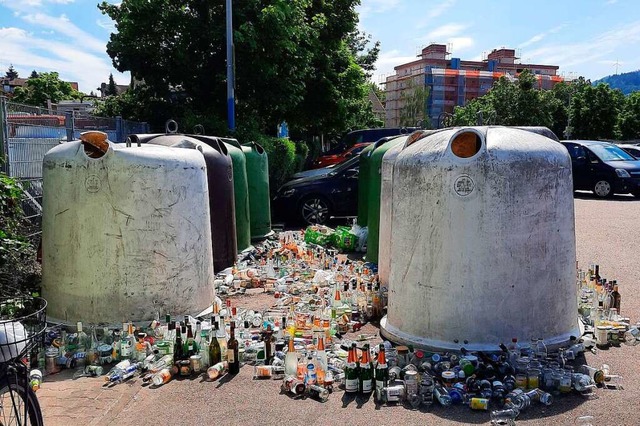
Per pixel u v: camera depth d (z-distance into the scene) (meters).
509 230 4.28
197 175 5.39
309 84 18.14
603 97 47.94
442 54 126.94
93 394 4.04
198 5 13.87
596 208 14.20
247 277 7.17
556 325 4.52
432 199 4.41
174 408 3.84
